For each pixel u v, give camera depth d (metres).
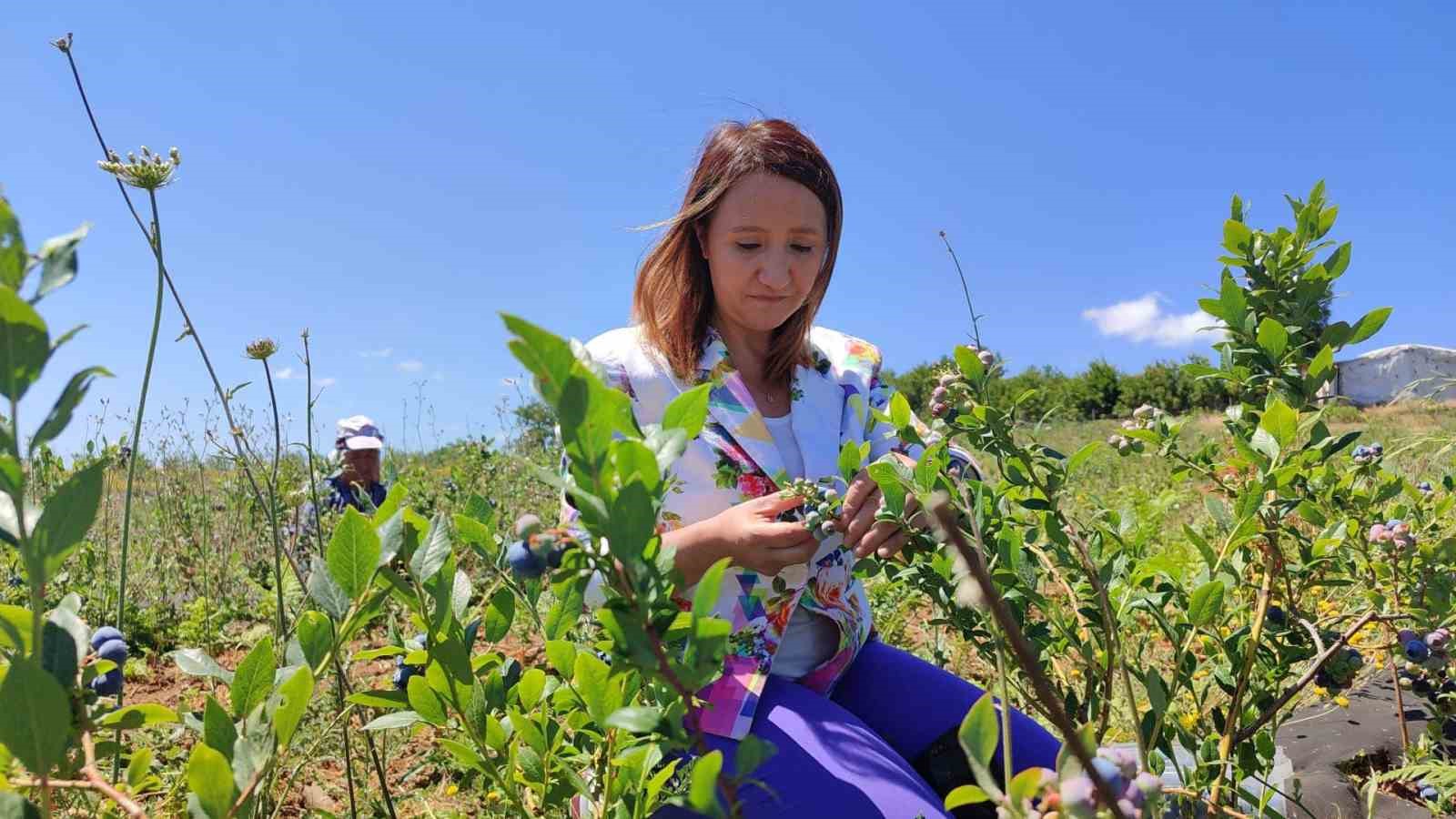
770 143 2.01
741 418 2.01
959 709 2.01
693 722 0.95
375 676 3.36
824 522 1.69
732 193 2.00
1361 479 2.34
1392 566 1.95
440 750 2.90
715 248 2.03
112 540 5.12
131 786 1.16
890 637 3.79
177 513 5.92
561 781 1.47
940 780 1.98
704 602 0.93
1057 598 1.95
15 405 0.81
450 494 6.13
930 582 1.74
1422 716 2.76
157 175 1.84
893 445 2.21
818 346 2.36
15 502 0.84
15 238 0.81
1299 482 1.91
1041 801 0.92
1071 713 1.85
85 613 3.49
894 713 2.05
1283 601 2.00
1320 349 1.98
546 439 6.93
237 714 1.15
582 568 1.02
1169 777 2.10
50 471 3.63
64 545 0.88
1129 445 1.93
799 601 1.97
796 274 2.02
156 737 2.68
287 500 3.55
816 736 1.74
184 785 1.96
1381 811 2.42
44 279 0.81
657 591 1.01
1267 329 1.85
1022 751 1.87
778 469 1.99
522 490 6.92
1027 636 1.79
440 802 2.75
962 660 3.58
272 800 1.91
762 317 2.05
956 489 1.64
